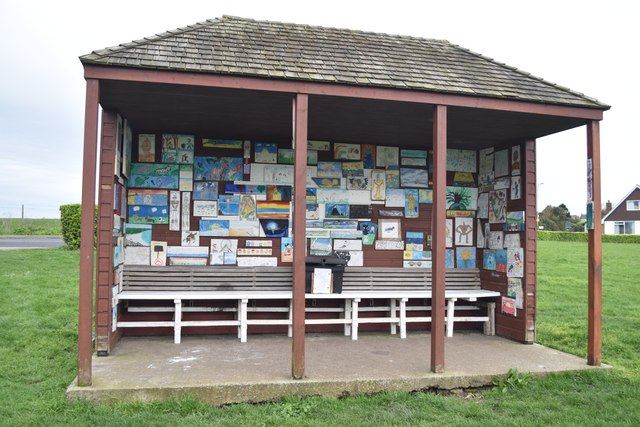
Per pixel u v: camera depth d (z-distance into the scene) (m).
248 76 5.09
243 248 7.63
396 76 5.65
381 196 8.12
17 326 7.31
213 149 7.63
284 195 7.79
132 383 4.87
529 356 6.32
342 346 6.73
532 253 7.24
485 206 8.26
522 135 7.35
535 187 7.36
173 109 6.22
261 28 6.55
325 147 7.96
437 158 5.54
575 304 10.61
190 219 7.51
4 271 11.55
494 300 7.86
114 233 6.39
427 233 8.26
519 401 4.98
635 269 16.95
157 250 7.39
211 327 7.45
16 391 5.02
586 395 5.12
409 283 7.94
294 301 5.08
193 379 5.02
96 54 4.92
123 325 6.69
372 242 8.04
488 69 6.52
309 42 6.33
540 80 6.45
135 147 7.40
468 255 8.38
